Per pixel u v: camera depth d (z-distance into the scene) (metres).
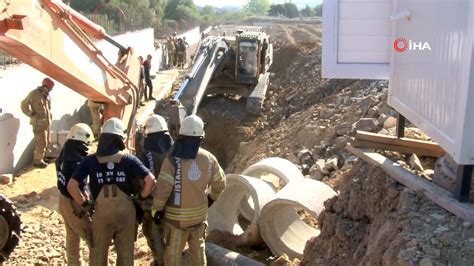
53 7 9.15
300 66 24.77
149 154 6.27
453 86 4.44
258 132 19.06
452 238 4.13
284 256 6.82
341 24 6.27
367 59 6.29
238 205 8.61
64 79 9.90
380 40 6.26
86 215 5.93
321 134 13.26
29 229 8.23
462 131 4.23
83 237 6.19
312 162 12.10
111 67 10.96
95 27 10.71
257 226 7.35
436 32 4.83
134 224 5.94
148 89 21.20
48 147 12.09
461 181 4.46
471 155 4.28
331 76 6.35
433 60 4.91
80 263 6.49
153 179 5.73
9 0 7.67
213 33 29.19
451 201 4.48
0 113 10.56
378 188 5.38
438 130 4.77
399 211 4.72
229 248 7.73
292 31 44.75
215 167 5.81
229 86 21.92
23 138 11.70
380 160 5.62
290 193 6.98
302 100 19.81
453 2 4.43
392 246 4.30
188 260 6.42
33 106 11.32
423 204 4.71
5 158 10.82
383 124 10.62
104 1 38.97
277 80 25.47
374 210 5.30
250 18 74.94
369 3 6.20
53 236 8.25
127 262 5.96
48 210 9.30
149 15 49.28
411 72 5.56
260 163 8.78
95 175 5.65
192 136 5.62
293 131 15.43
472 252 3.97
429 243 4.13
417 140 6.18
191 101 17.22
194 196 5.67
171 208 5.67
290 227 7.62
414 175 5.18
